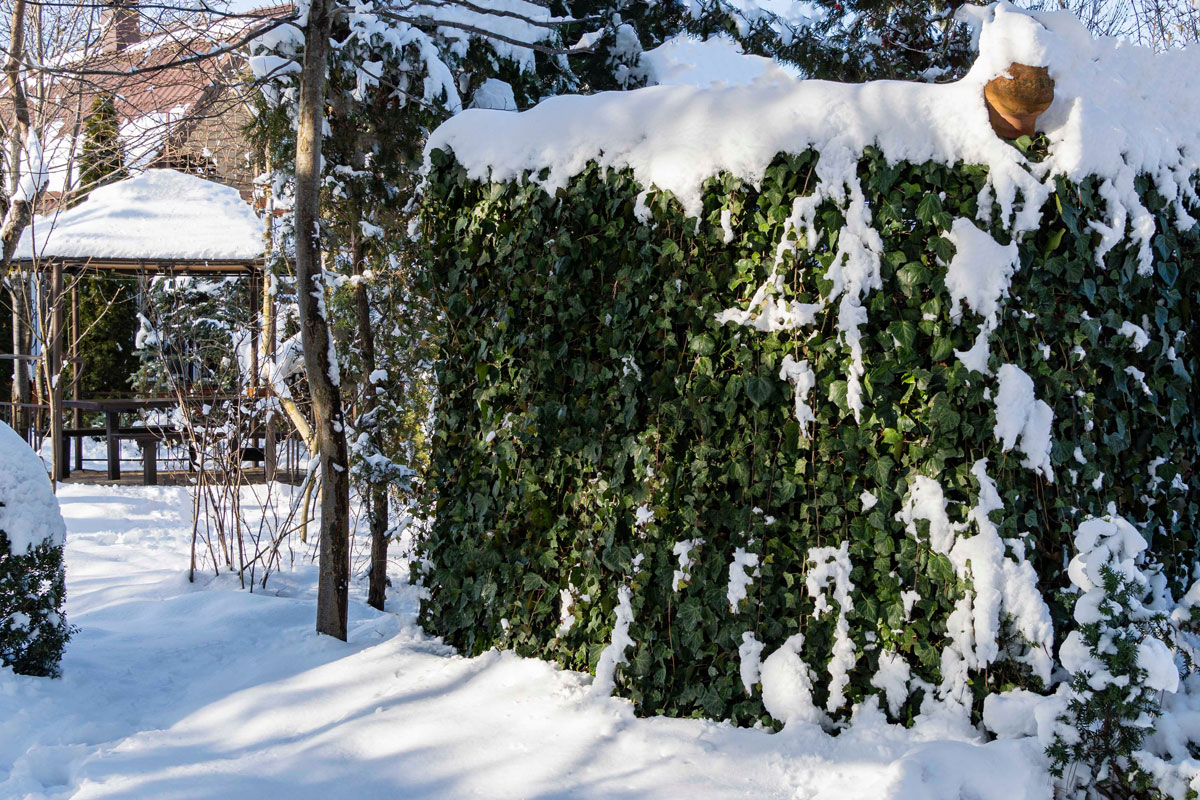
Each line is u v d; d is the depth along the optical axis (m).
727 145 3.38
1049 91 3.14
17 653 4.01
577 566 3.86
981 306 3.16
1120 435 3.43
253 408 7.71
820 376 3.32
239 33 5.98
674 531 3.54
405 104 5.52
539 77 7.22
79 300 14.14
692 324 3.47
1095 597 2.91
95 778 3.15
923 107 3.25
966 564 3.19
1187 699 3.13
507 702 3.66
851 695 3.30
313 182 4.41
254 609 5.25
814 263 3.33
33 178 8.00
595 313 3.79
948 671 3.20
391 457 5.50
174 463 13.01
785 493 3.35
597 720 3.46
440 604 4.40
